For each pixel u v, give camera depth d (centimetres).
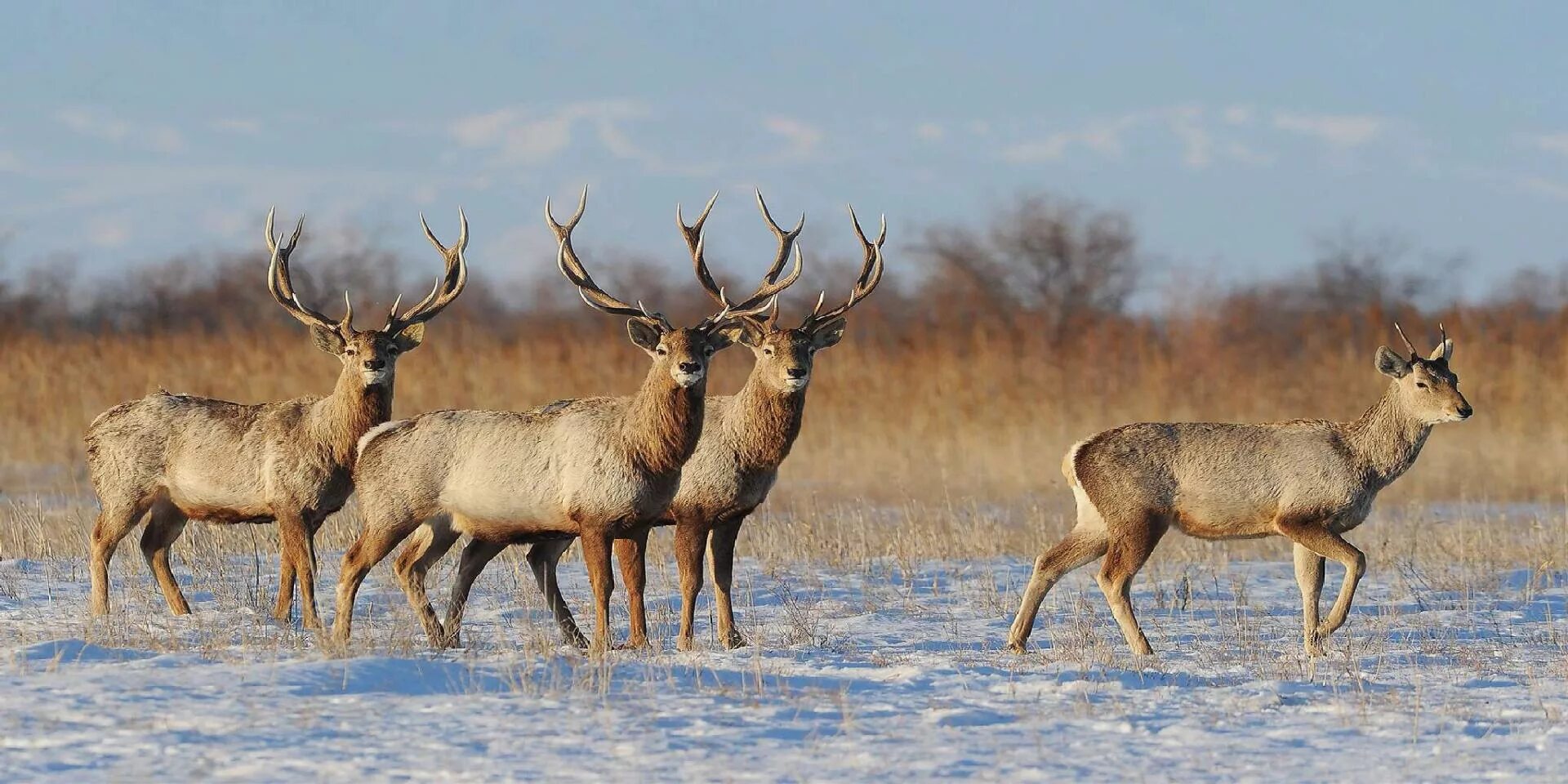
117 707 2828
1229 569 5800
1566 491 8538
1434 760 2662
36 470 9962
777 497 8631
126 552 5584
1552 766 2622
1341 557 4200
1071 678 3444
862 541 6091
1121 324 16100
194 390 11956
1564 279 18700
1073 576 5556
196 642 3812
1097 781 2522
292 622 4344
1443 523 7144
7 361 12250
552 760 2566
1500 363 11800
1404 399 4309
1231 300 16850
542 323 19375
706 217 4566
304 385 11944
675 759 2588
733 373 12312
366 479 4028
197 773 2453
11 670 3195
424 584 4409
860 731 2828
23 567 5366
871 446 10200
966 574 5547
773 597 5016
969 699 3141
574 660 3416
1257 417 11531
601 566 3919
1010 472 9444
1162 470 4209
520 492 3934
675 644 4216
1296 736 2839
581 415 3984
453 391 11588
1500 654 3969
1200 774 2567
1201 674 3581
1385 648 4091
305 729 2716
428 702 2936
